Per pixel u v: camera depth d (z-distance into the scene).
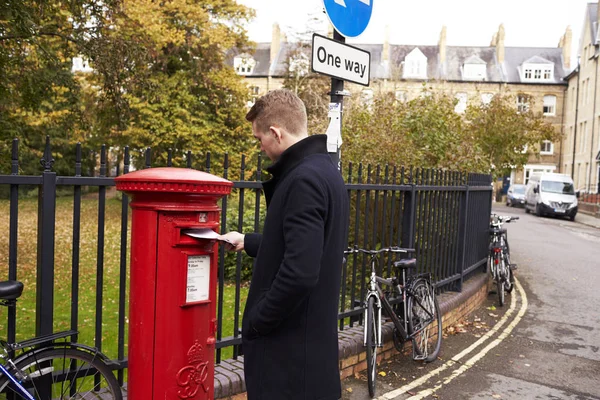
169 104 22.84
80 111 14.77
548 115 50.75
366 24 4.03
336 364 2.35
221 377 3.54
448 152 10.30
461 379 4.78
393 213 5.34
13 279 2.59
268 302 2.12
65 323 6.41
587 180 40.88
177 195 2.28
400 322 5.00
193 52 24.34
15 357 2.62
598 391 4.67
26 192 28.33
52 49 12.38
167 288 2.31
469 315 7.15
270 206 2.26
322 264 2.23
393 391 4.38
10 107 12.13
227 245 2.70
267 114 2.35
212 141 23.80
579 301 8.38
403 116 10.45
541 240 16.95
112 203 27.72
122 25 12.91
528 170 50.72
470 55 53.94
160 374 2.32
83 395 2.92
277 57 52.66
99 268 2.98
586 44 43.00
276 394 2.22
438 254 6.45
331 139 3.96
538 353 5.66
